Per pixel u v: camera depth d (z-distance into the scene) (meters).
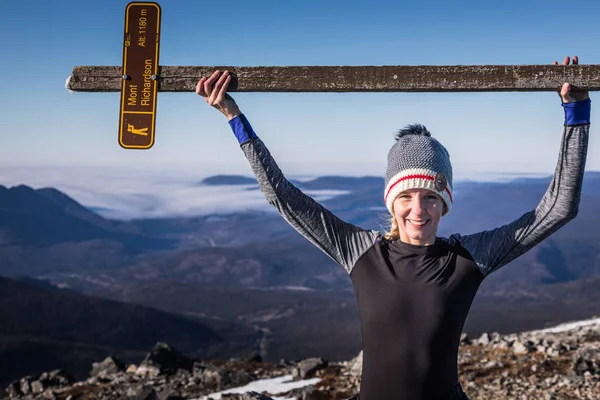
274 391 22.16
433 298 3.75
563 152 3.80
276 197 3.93
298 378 24.36
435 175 3.73
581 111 3.82
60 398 24.14
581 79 3.91
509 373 18.14
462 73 4.08
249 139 3.94
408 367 3.71
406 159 3.77
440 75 4.11
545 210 3.84
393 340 3.75
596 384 15.51
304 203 3.99
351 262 4.00
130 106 4.21
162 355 28.09
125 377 27.03
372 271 3.90
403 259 3.86
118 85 4.25
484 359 20.84
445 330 3.73
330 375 23.33
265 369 27.20
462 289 3.80
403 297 3.78
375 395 3.78
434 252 3.87
